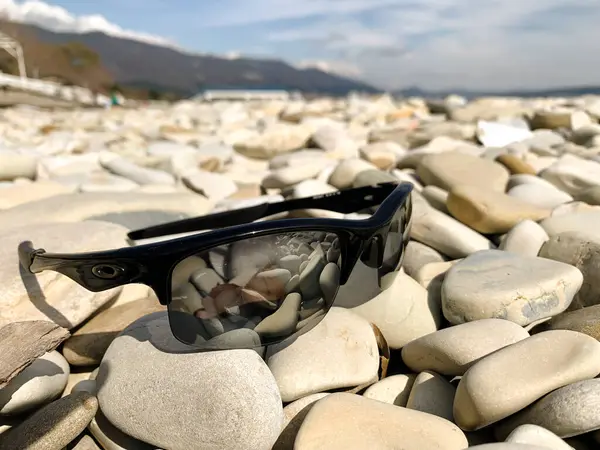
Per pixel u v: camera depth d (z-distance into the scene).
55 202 0.27
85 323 0.16
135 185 0.36
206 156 0.46
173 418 0.12
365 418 0.11
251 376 0.12
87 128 0.84
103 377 0.13
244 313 0.14
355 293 0.16
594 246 0.17
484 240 0.21
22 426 0.12
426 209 0.23
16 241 0.19
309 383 0.13
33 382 0.13
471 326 0.14
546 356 0.11
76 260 0.14
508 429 0.11
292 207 0.25
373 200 0.25
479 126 0.48
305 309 0.15
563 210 0.23
